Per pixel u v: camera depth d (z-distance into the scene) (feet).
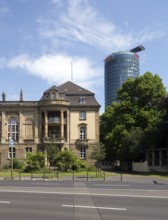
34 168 199.52
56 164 204.13
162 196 69.97
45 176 152.66
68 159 203.31
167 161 200.34
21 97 265.54
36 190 82.64
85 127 258.16
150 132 213.46
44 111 255.29
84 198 66.54
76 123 258.16
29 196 69.77
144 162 209.46
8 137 256.93
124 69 634.43
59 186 96.17
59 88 266.16
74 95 262.67
